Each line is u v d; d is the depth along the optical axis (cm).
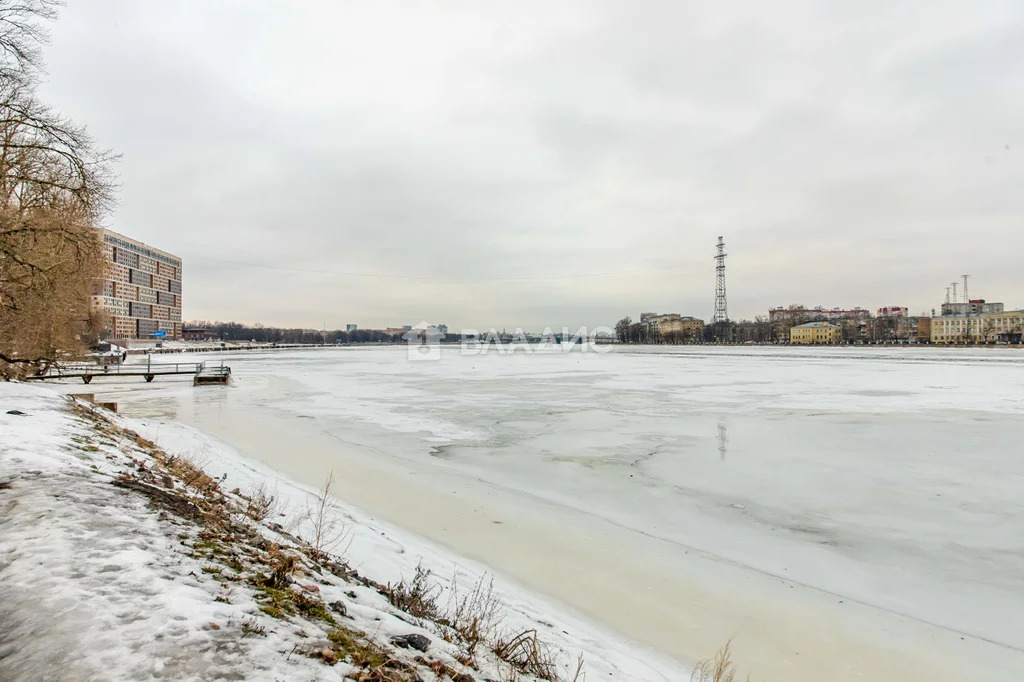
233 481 1239
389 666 371
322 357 10594
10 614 336
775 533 1166
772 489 1470
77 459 830
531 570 953
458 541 1073
